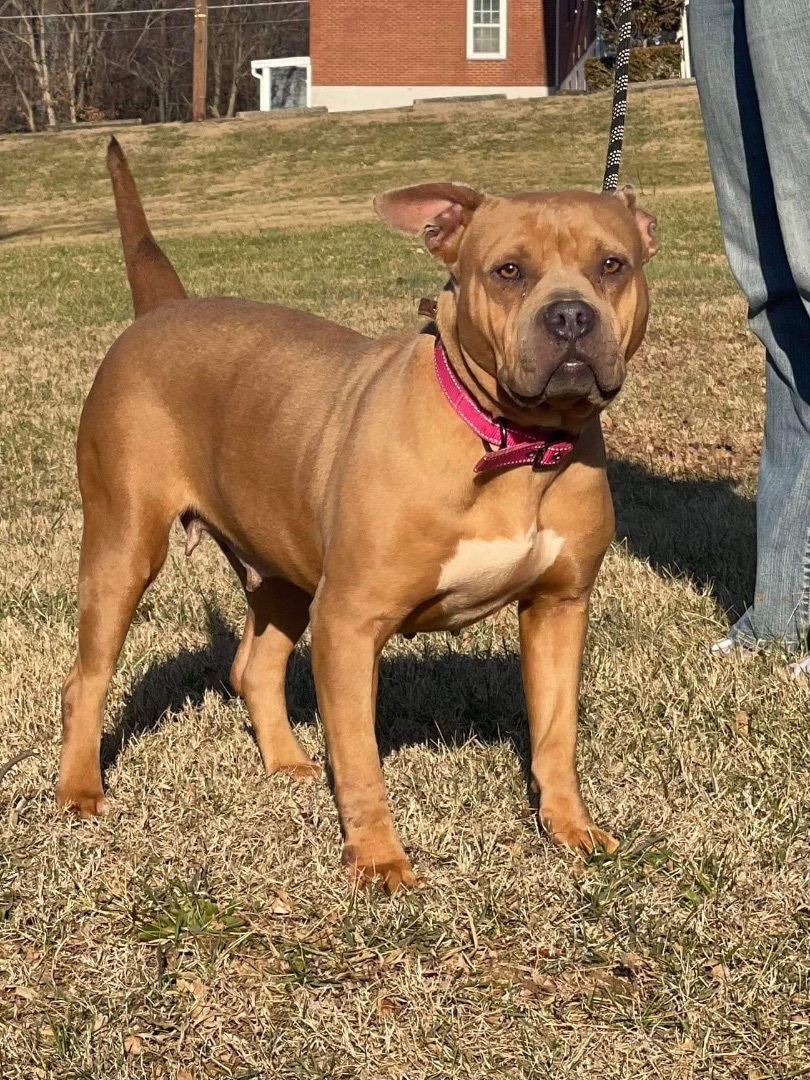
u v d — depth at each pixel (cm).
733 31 224
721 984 150
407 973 152
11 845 179
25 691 225
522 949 158
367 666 169
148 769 199
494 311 160
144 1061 143
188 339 197
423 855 176
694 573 273
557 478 169
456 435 163
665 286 623
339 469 171
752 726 203
